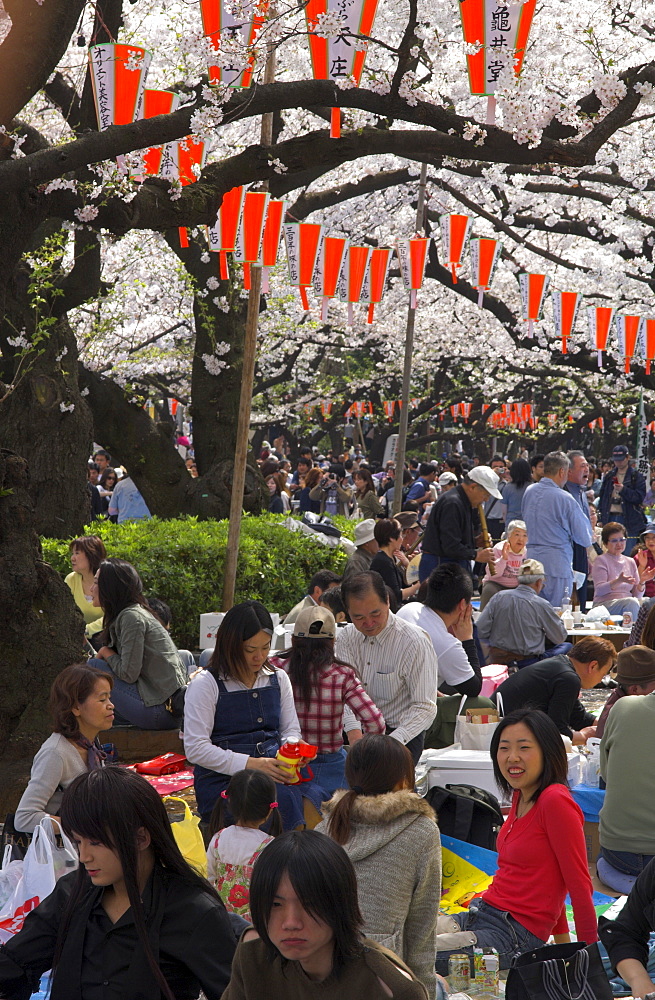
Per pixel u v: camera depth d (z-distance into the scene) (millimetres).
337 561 11344
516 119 7098
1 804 6176
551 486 11008
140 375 20609
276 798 4703
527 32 5523
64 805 2541
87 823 2486
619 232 17031
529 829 4164
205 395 13617
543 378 33906
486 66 5605
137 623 7160
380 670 5727
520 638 8734
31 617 6621
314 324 25172
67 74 13242
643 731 5234
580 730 6859
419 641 5707
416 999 2262
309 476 19641
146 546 10203
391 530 8797
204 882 2645
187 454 27312
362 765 3664
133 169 7168
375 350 31422
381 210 19000
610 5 13109
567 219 18891
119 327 18391
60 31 6516
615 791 5246
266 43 6410
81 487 11227
